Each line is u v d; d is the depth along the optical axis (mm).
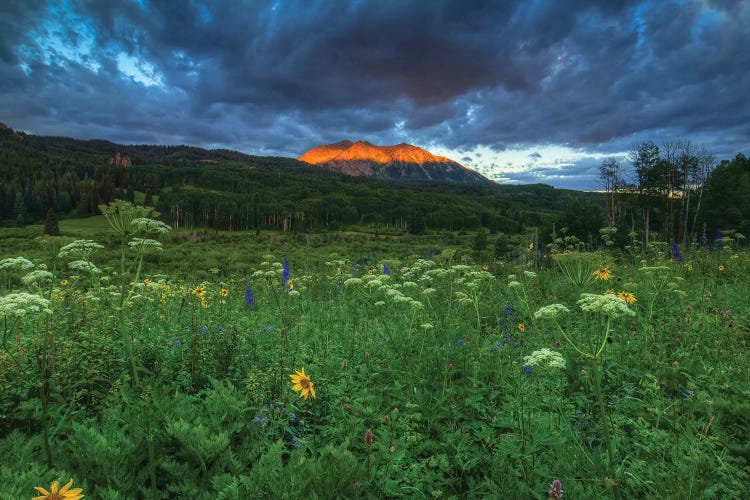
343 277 10602
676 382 4543
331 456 3119
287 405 3928
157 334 5680
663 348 5270
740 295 8008
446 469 3227
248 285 9688
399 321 6664
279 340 5754
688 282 9195
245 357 5258
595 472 3068
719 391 4262
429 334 6184
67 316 5367
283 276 9375
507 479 3074
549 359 3371
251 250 82250
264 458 3090
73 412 3736
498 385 4508
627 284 7598
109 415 3654
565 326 6547
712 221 45844
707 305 6996
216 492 3037
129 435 3496
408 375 4844
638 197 54656
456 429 3893
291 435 3840
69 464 3191
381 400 4258
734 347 5066
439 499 3098
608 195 57594
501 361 4980
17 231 116938
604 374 4777
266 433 3584
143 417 3426
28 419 3678
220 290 9250
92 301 5988
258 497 2812
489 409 4074
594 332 5613
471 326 6684
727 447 3354
